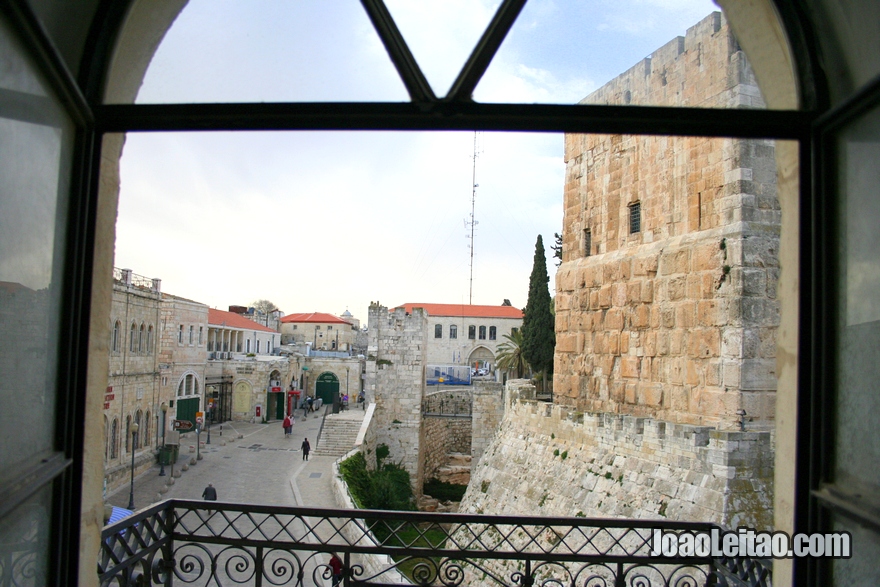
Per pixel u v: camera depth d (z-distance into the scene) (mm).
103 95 2967
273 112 2924
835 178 2957
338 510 6070
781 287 3654
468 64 2895
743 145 11719
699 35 12953
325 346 101938
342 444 36938
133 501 24453
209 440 41344
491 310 83750
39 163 2400
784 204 3631
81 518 3170
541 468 16516
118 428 28359
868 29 2664
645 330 14039
